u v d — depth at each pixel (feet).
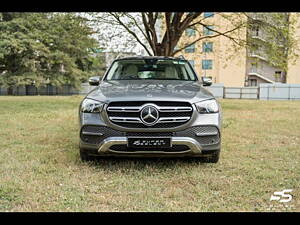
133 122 11.50
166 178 11.44
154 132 11.52
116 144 11.61
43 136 19.56
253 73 123.44
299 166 13.17
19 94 113.09
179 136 11.64
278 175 11.90
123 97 11.71
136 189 10.37
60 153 14.96
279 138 19.69
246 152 15.66
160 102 11.57
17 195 9.68
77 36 52.95
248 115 34.50
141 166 12.82
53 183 10.80
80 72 112.27
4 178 11.12
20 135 19.92
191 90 12.93
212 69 118.73
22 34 94.12
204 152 12.07
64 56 103.50
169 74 16.40
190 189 10.41
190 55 63.72
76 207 8.96
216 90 104.53
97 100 12.01
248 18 46.19
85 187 10.48
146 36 47.60
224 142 18.17
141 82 14.53
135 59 17.70
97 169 12.40
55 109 39.91
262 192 10.20
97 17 46.68
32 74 100.42
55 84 105.91
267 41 46.73
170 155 11.92
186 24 44.52
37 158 13.99
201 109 11.94
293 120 29.63
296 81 115.34
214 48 69.05
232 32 50.16
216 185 10.74
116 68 16.96
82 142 12.23
